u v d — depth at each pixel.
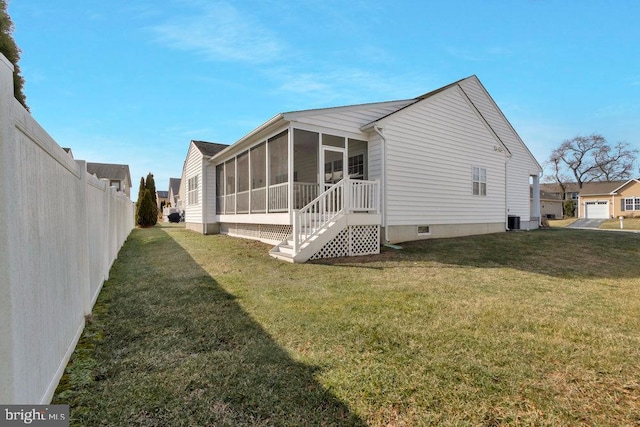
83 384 2.31
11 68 1.52
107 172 35.19
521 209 15.38
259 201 9.84
